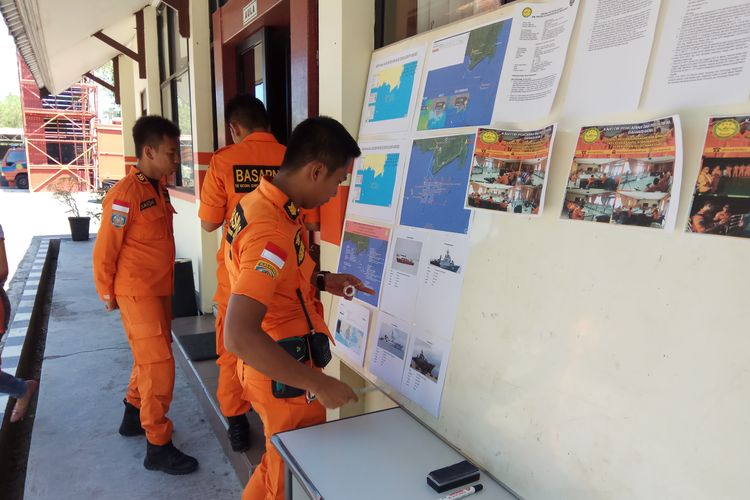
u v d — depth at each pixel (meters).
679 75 0.97
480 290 1.39
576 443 1.11
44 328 5.21
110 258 2.23
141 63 6.80
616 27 1.10
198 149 4.50
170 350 2.43
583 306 1.11
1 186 23.83
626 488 1.01
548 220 1.21
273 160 2.43
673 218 0.95
